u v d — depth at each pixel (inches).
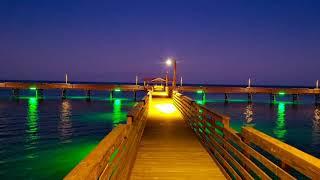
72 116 1237.7
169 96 1274.6
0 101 1930.4
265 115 1428.4
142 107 406.6
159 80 2112.5
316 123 1163.3
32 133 826.8
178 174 245.0
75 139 754.8
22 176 470.3
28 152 615.2
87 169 85.7
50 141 725.9
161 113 680.4
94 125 996.6
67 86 2042.3
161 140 375.6
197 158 293.0
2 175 473.4
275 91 2046.0
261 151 608.4
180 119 577.3
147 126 488.4
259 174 165.9
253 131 181.2
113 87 2037.4
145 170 253.8
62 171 497.0
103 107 1642.5
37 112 1355.8
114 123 1049.5
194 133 424.8
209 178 236.4
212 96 3548.2
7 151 620.1
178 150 324.2
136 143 298.8
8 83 1990.7
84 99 2212.1
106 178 121.1
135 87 2021.4
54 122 1050.7
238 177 208.4
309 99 2987.2
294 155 118.7
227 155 239.6
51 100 2081.7
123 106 1712.6
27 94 2915.8
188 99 538.6
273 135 887.7
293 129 1008.9
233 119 1263.5
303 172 111.1
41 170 500.7
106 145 121.3
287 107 1877.5
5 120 1077.8
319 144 756.0
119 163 169.5
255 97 3432.6
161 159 287.9
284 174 128.1
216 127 286.8
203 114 364.5
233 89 2037.4
